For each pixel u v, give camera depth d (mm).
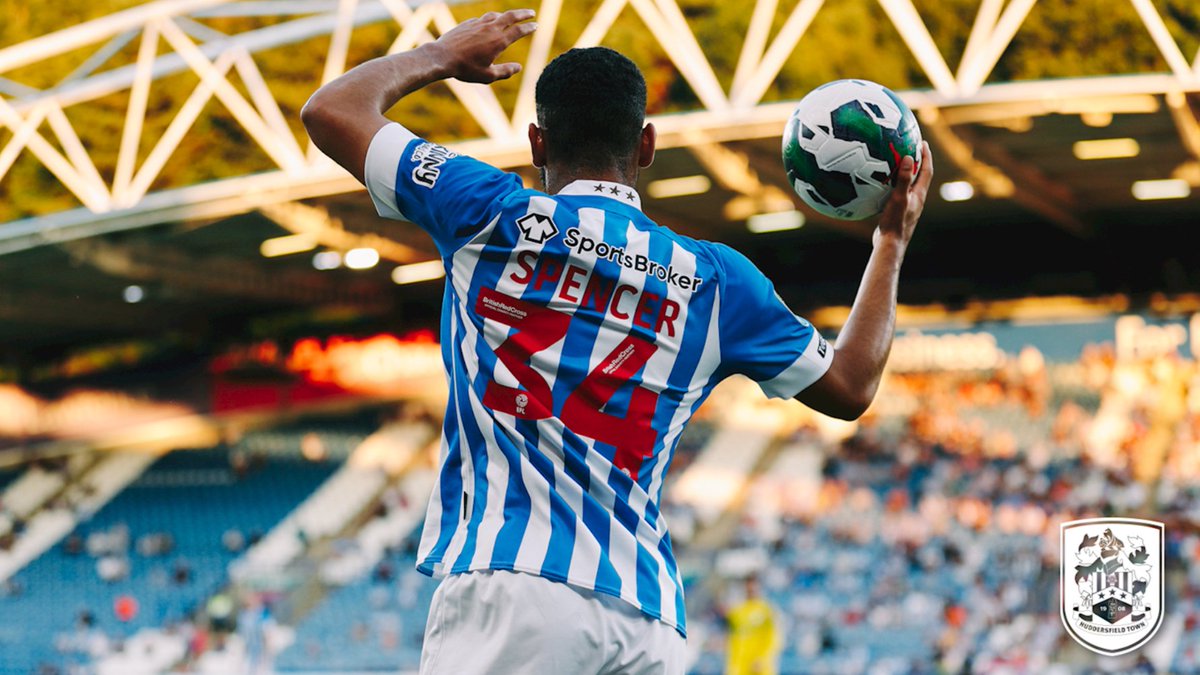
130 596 45531
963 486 43938
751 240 46031
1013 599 36969
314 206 37594
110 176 38844
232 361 54406
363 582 44188
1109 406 45094
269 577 44969
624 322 3494
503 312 3467
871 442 46938
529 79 28531
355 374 53344
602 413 3441
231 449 53125
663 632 3441
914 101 27328
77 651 42219
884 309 3820
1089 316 45938
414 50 3857
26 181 38531
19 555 49000
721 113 27953
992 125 31875
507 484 3404
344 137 3646
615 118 3645
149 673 40125
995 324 46844
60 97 32188
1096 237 44094
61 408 55656
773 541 42844
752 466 47188
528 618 3277
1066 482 43219
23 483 53875
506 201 3514
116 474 53406
